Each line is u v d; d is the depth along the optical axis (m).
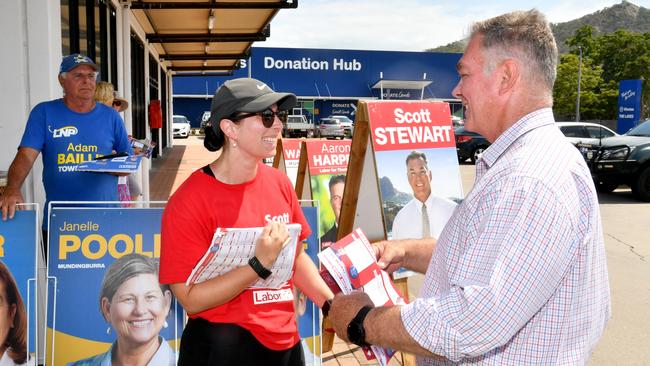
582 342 1.51
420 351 1.53
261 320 2.00
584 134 14.74
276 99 1.88
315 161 5.71
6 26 4.20
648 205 10.64
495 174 1.50
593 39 69.94
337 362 3.93
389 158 3.95
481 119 1.64
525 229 1.37
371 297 2.12
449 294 1.48
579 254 1.43
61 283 2.75
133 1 9.62
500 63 1.56
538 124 1.53
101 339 2.76
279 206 2.07
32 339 2.70
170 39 13.00
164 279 1.89
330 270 2.06
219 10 9.66
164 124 22.06
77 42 6.77
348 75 43.69
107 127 3.64
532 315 1.41
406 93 44.66
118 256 2.80
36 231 2.71
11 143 4.28
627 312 4.90
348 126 33.44
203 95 42.00
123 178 3.90
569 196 1.40
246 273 1.84
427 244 2.33
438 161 4.14
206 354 1.96
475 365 1.53
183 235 1.87
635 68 65.44
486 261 1.42
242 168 1.96
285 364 2.06
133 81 12.08
